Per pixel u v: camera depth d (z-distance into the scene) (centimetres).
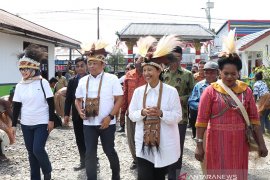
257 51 1994
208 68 516
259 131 353
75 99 533
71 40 1956
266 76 929
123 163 646
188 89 528
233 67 343
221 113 345
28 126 491
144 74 383
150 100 382
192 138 860
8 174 581
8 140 654
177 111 382
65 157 693
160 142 373
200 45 2281
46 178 499
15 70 1311
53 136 900
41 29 1675
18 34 1264
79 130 589
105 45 487
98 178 559
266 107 870
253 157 393
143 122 380
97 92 479
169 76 523
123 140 857
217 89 350
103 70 497
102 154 709
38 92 490
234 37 355
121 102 484
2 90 1225
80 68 579
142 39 393
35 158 502
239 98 346
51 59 1712
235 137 342
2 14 1451
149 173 383
